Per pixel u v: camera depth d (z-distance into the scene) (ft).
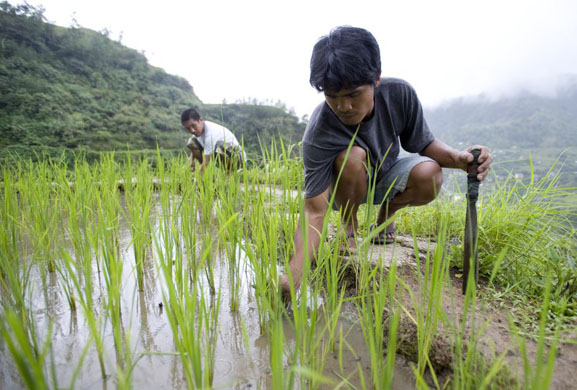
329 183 6.32
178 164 11.25
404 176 6.91
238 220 6.30
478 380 3.46
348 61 4.55
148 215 7.33
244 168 6.63
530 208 6.91
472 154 5.29
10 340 2.38
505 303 5.24
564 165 6.61
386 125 6.70
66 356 4.52
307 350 4.57
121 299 6.13
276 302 3.73
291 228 5.68
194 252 6.74
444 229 3.62
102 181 9.35
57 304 5.85
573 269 5.46
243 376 4.23
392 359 3.34
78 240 6.54
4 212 6.82
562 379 3.54
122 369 4.24
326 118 5.99
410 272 6.35
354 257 6.76
